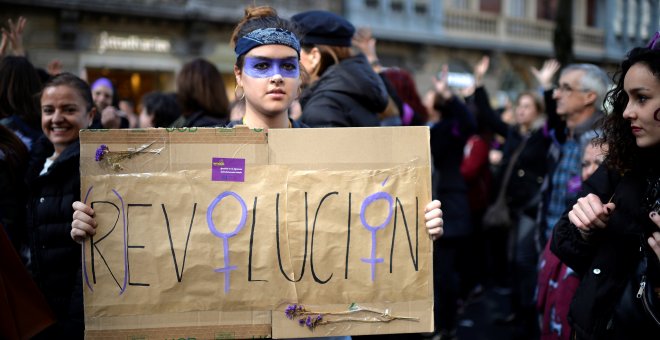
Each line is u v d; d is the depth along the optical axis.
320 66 2.92
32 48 12.58
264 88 1.91
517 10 20.39
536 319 4.38
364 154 1.88
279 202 1.86
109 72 13.82
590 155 2.78
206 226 1.85
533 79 20.61
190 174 1.84
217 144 1.85
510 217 4.97
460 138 4.71
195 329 1.84
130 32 13.80
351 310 1.87
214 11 14.59
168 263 1.84
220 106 3.68
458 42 18.56
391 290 1.88
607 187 2.02
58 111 2.60
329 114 2.69
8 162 2.68
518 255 4.43
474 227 5.81
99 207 1.83
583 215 1.94
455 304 4.64
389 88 3.56
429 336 4.43
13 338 2.12
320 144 1.86
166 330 1.84
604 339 1.94
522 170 4.41
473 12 19.11
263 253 1.85
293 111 3.46
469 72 19.23
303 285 1.86
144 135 1.83
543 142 4.30
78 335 2.28
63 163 2.44
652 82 1.78
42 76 4.13
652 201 1.83
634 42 20.12
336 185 1.87
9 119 3.34
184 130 1.84
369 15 17.06
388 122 3.32
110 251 1.84
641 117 1.81
